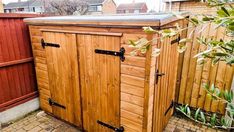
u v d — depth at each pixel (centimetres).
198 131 309
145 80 213
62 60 293
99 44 240
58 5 1273
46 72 330
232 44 84
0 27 301
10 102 332
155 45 202
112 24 213
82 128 309
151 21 183
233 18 60
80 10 1338
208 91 117
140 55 208
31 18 314
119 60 228
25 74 351
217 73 315
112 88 247
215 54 85
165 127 320
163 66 246
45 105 361
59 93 322
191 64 332
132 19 195
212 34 285
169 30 77
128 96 234
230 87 308
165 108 297
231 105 113
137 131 240
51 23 279
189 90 347
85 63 265
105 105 263
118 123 257
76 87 290
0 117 321
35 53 336
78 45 263
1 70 312
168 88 293
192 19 78
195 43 318
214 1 72
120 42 220
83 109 295
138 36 201
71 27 260
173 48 278
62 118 336
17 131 314
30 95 363
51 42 298
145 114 225
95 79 262
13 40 322
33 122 339
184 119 344
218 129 312
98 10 2570
